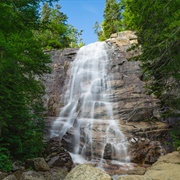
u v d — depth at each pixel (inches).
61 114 698.2
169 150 445.1
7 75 273.3
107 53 896.9
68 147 490.9
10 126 329.1
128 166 400.8
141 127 512.7
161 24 334.3
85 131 498.0
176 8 300.2
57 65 876.6
